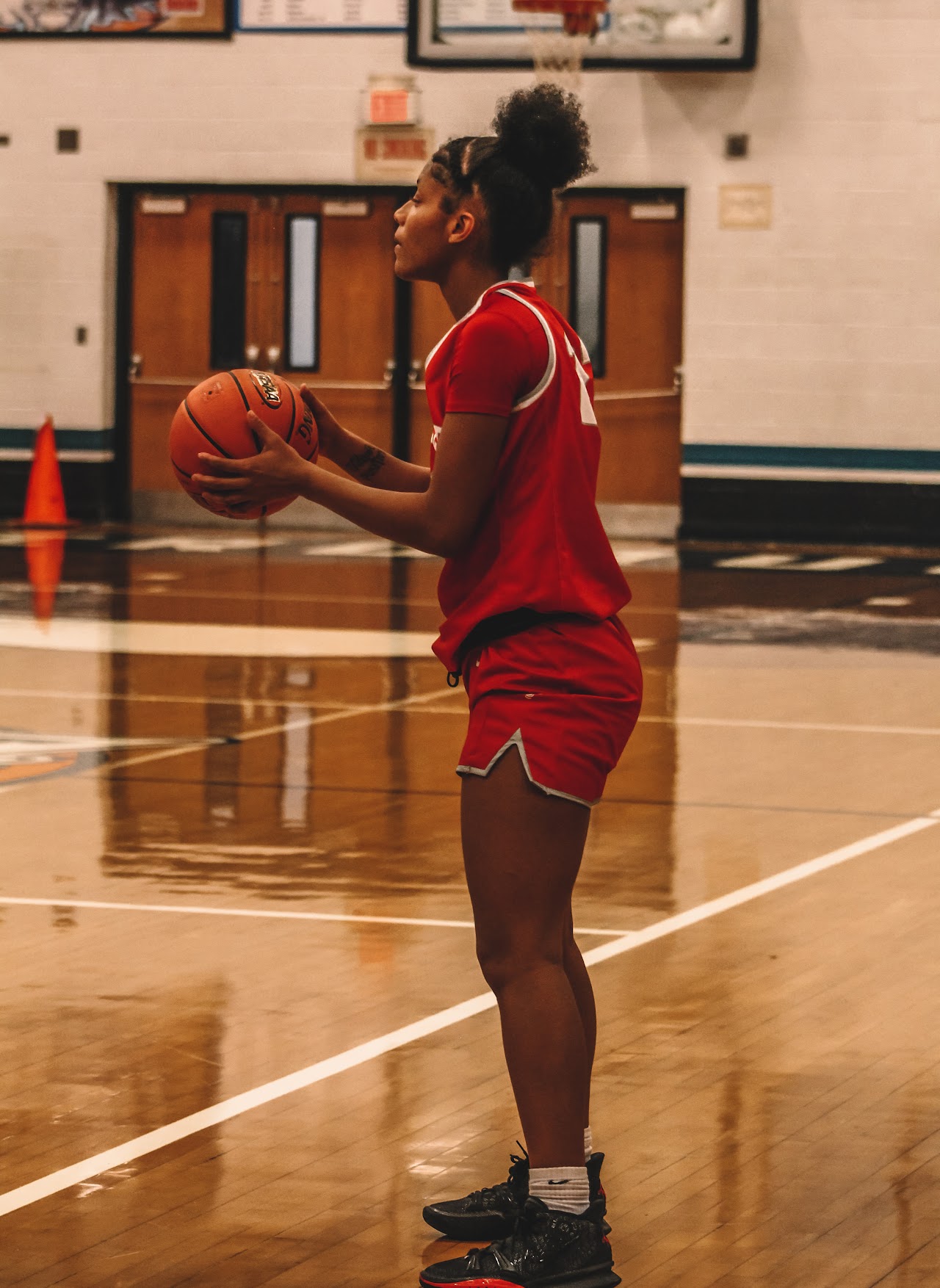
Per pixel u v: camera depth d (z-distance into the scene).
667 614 15.55
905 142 20.58
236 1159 4.59
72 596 16.19
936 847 7.96
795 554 20.20
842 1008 5.80
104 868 7.54
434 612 15.60
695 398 21.20
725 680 12.38
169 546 20.48
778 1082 5.15
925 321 20.69
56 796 8.88
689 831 8.24
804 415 21.02
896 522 20.95
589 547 3.97
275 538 21.77
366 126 21.72
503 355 3.85
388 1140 4.71
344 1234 4.18
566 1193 3.88
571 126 4.08
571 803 3.89
